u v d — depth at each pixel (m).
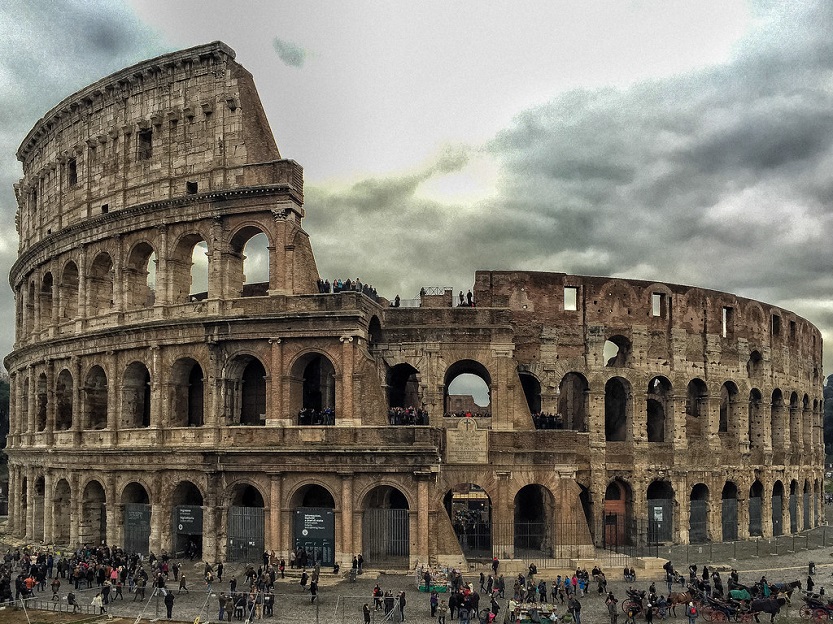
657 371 86.56
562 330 83.62
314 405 76.12
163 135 78.25
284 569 65.44
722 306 92.62
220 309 72.38
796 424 106.00
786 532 98.75
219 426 71.00
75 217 85.44
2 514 135.00
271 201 72.38
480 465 72.88
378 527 67.88
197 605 56.16
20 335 100.19
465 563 66.81
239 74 76.06
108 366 77.94
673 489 85.50
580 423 89.00
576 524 72.19
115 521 74.62
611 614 50.78
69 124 87.94
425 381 75.50
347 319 68.94
